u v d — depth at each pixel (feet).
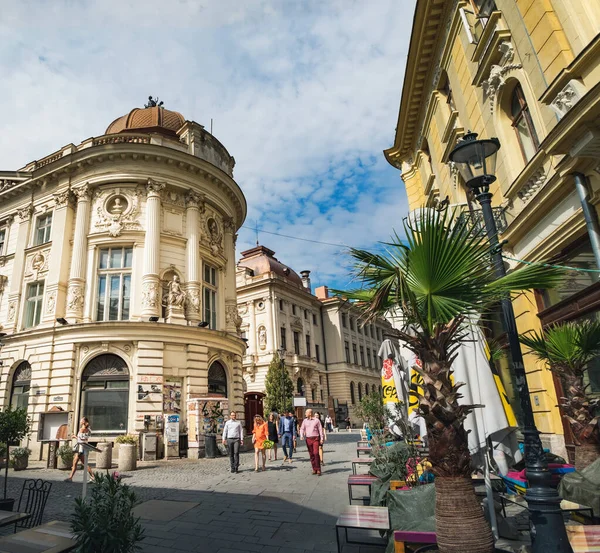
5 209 75.46
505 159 34.30
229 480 35.27
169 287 64.39
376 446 28.86
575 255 27.37
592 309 25.99
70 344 58.23
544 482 12.76
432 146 54.95
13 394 62.18
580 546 12.25
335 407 151.84
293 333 141.38
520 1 28.66
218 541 18.95
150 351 58.03
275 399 109.91
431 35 48.78
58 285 62.75
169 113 88.48
